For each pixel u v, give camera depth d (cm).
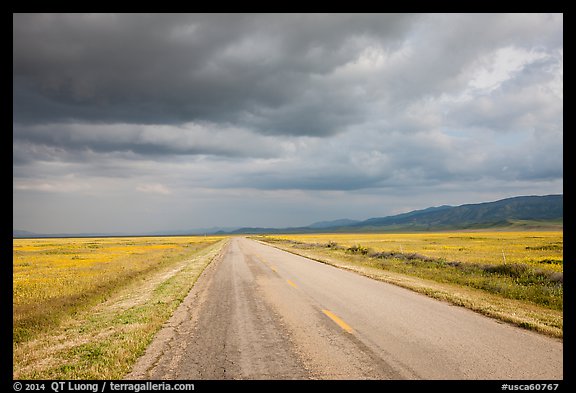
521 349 636
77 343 725
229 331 779
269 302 1094
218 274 1822
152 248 5316
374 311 949
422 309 972
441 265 2159
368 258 2794
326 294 1217
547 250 4044
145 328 802
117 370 563
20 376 553
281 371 552
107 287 1484
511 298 1195
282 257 2992
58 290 1418
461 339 696
